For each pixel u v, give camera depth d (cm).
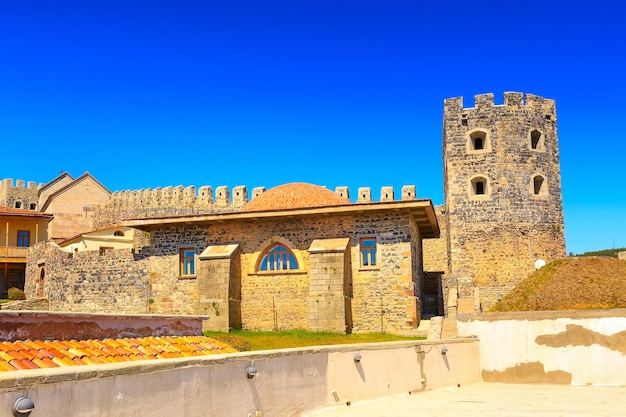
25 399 636
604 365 1530
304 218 3662
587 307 2048
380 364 1366
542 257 5019
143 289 4059
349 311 3459
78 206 7306
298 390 1138
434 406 1250
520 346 1639
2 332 1350
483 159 5156
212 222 3816
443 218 6062
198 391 895
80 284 4309
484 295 4841
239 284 3722
